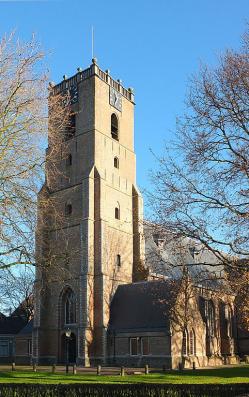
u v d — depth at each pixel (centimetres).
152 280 5806
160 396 1953
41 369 4678
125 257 6225
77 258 5844
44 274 2636
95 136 6188
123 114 6875
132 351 5344
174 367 4975
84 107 6397
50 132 2545
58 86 6744
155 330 5175
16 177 2281
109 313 5709
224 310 6881
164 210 2511
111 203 6200
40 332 5909
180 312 5231
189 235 2373
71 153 6356
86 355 5431
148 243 6562
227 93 2402
